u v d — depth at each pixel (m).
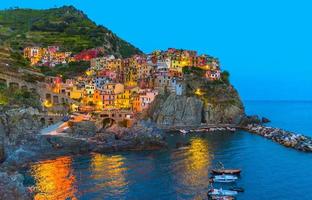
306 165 135.25
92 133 170.88
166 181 113.12
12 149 141.25
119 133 169.00
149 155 149.00
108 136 165.00
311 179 116.69
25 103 186.75
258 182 113.38
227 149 164.00
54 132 166.38
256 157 148.25
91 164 133.75
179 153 153.38
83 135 167.38
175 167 129.88
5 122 154.88
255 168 130.38
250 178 117.69
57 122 183.50
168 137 197.12
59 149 150.75
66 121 183.25
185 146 169.88
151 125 187.12
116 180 114.12
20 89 198.75
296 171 126.38
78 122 173.25
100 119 192.00
